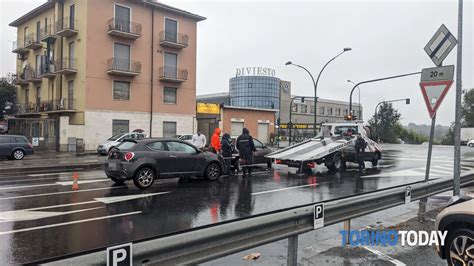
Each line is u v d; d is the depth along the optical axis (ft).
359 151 54.08
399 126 255.91
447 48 23.93
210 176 41.24
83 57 100.99
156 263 9.71
